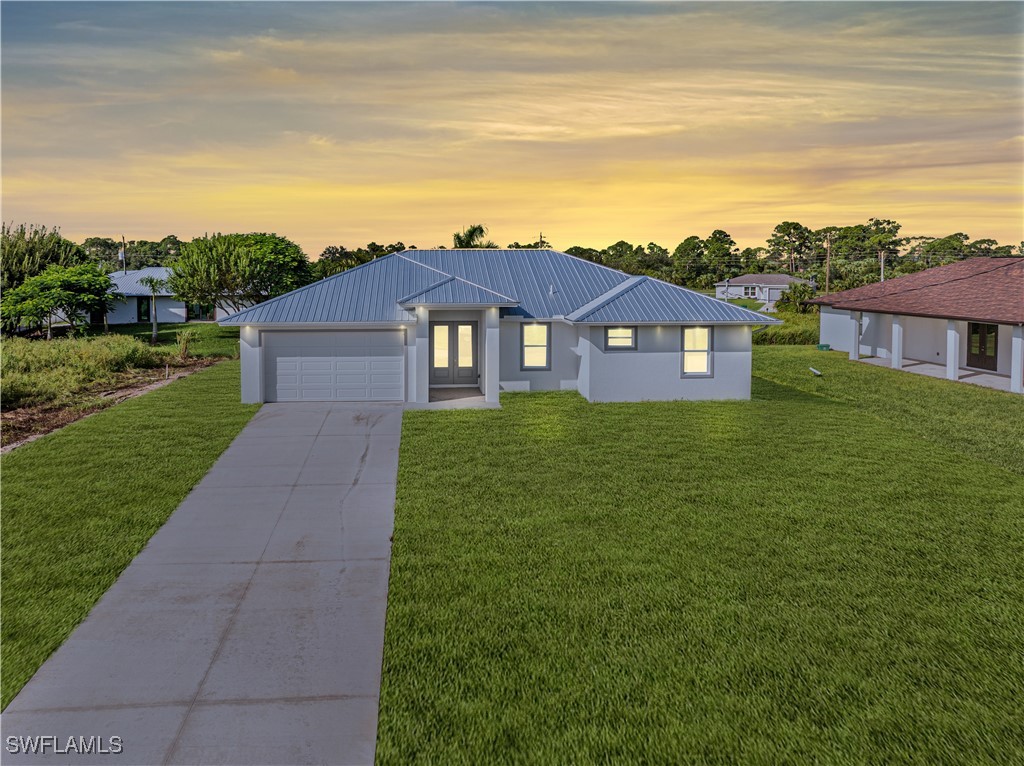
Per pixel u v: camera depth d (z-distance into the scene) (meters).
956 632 7.98
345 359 21.88
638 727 6.39
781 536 10.77
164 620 8.41
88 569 9.71
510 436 17.20
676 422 18.80
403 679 7.14
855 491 12.95
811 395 23.56
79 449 15.90
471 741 6.22
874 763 5.93
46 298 39.44
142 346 32.06
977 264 34.41
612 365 21.89
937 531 11.00
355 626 8.30
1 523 11.32
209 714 6.64
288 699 6.87
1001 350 27.75
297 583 9.42
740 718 6.50
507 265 26.39
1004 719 6.48
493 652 7.59
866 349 35.00
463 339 24.58
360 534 11.16
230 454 15.74
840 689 6.92
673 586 9.10
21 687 7.02
